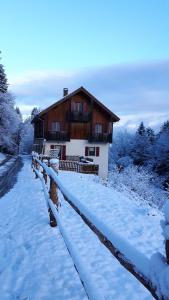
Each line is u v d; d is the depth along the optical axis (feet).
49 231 19.83
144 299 11.81
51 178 20.76
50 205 19.83
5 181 48.62
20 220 23.54
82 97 120.88
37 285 12.92
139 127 239.91
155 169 166.09
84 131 122.62
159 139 171.83
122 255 6.34
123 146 235.81
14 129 156.35
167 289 4.33
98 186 45.65
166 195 100.12
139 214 26.91
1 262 15.58
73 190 40.24
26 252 16.67
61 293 12.19
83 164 79.51
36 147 144.36
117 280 13.32
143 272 5.08
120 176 93.04
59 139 119.65
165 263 4.63
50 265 14.82
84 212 9.59
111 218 25.58
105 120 122.83
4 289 12.79
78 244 17.61
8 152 198.08
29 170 68.85
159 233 21.52
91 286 7.62
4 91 147.64
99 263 15.01
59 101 116.98
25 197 33.53
